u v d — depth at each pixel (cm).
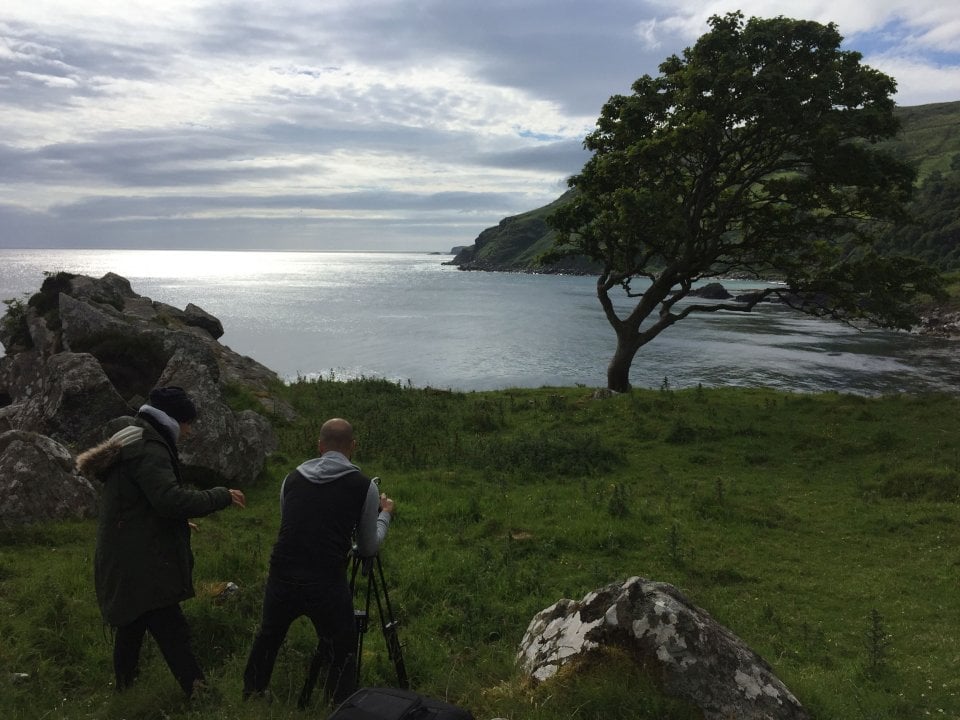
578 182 2822
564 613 592
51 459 1063
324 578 452
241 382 2080
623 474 1606
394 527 1154
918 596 977
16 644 578
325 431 486
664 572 1026
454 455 1680
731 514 1306
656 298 2736
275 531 1113
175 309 2647
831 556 1138
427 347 6134
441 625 770
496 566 969
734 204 2625
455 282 19862
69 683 538
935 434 1888
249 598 713
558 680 496
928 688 679
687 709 455
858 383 4416
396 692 365
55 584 725
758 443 1881
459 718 354
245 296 13075
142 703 455
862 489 1513
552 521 1219
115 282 2598
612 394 2480
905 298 2442
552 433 1894
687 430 1942
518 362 5334
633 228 2452
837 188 2589
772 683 502
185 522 485
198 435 1317
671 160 2541
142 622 468
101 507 464
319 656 479
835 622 881
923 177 19962
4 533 941
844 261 2619
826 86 2266
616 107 2730
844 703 579
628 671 487
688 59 2581
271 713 432
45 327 2047
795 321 8925
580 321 8581
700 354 5788
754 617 884
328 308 10419
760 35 2316
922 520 1306
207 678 484
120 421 518
